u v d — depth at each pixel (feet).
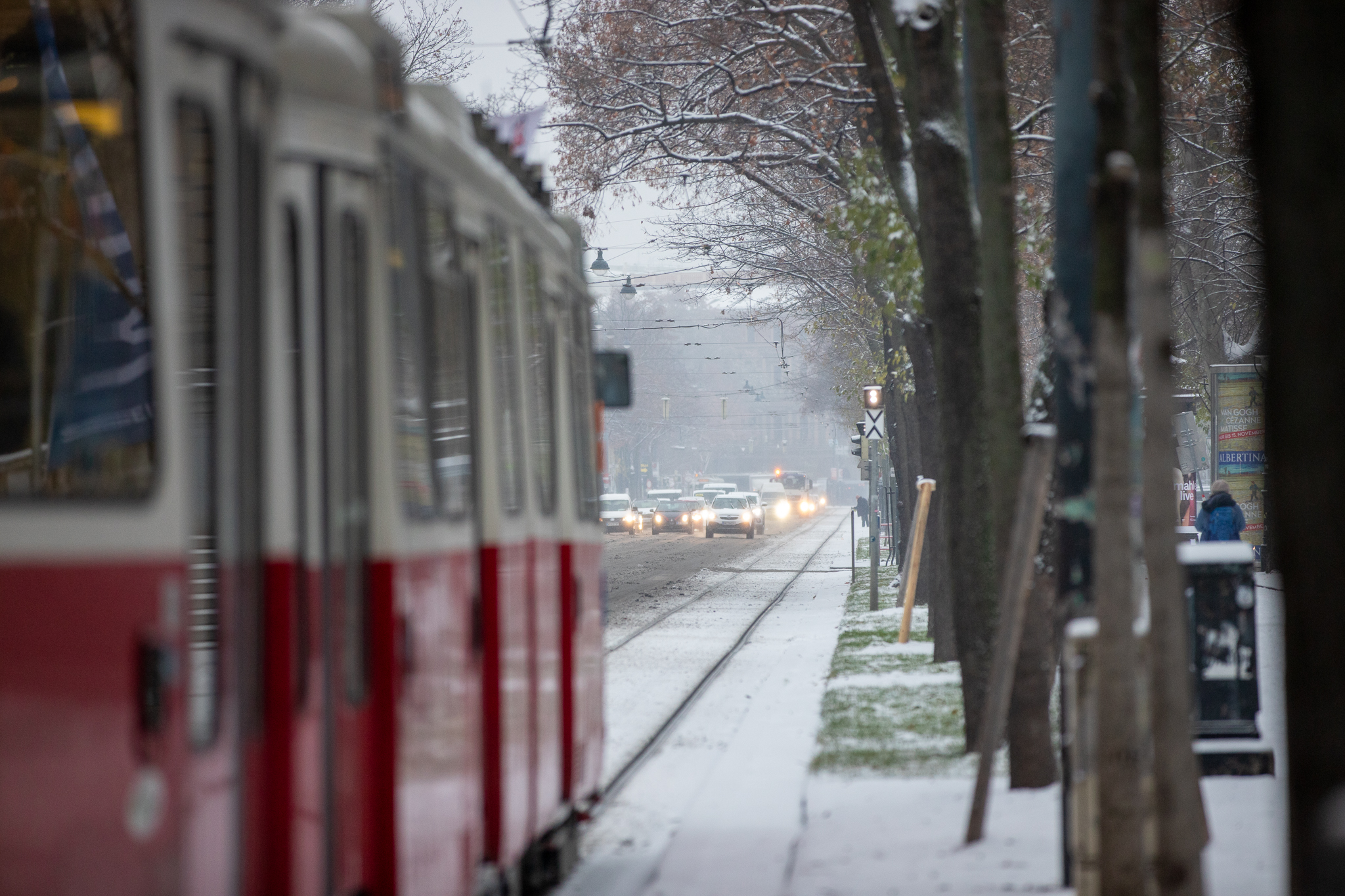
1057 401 119.75
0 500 46.70
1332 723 52.39
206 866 54.60
